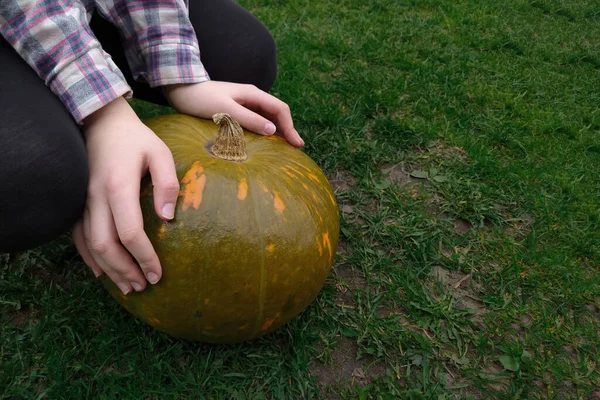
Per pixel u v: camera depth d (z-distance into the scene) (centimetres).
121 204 50
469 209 93
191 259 54
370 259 82
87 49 54
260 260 56
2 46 57
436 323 72
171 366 64
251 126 65
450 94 127
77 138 52
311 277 60
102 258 52
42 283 73
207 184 56
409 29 160
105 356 64
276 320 60
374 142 107
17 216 50
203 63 80
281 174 60
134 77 70
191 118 65
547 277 81
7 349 64
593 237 88
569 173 104
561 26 180
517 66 146
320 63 135
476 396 65
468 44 157
